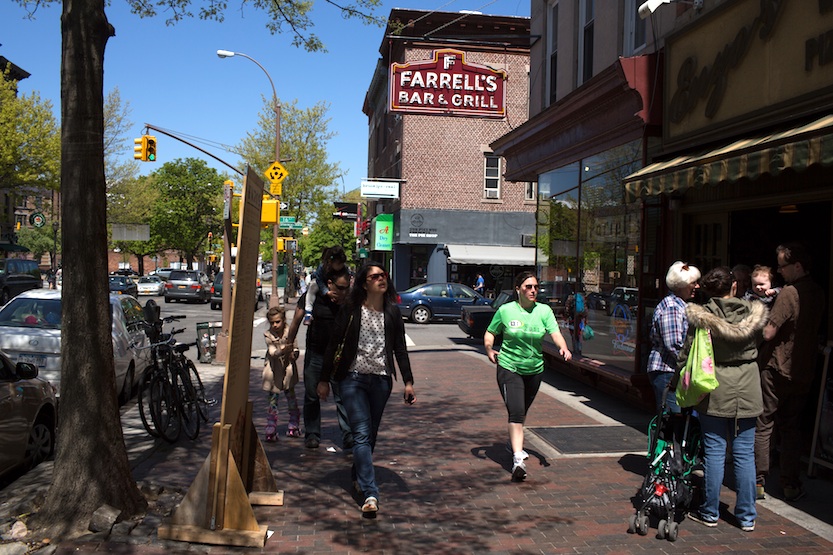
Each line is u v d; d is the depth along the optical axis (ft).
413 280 107.04
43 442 22.77
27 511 16.43
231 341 15.47
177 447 23.94
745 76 23.44
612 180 32.35
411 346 56.65
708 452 16.55
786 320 18.03
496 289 100.42
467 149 102.01
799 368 17.89
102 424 16.22
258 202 17.71
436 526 16.66
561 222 39.93
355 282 18.35
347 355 17.79
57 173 110.11
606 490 19.31
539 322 20.51
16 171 107.86
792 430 18.29
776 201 24.53
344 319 17.98
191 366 27.37
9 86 108.17
